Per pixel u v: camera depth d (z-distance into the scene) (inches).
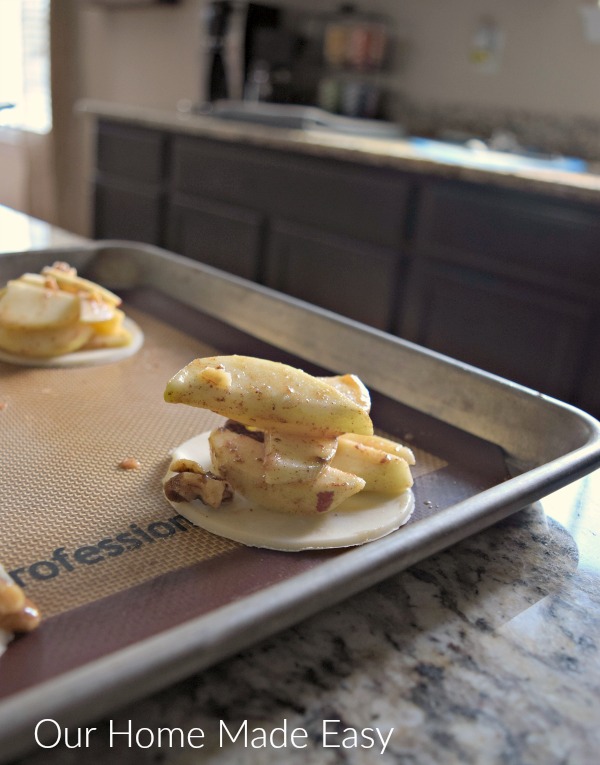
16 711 4.2
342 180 33.4
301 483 8.3
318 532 8.3
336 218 34.1
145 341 14.9
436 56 45.7
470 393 11.5
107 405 12.0
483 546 8.0
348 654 6.2
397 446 9.5
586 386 27.0
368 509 8.9
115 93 64.7
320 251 34.9
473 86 44.3
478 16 43.2
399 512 8.9
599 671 6.2
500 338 29.0
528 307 27.9
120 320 14.5
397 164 30.8
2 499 8.9
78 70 66.2
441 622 6.7
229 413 8.4
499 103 43.3
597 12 37.8
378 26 47.3
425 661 6.1
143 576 7.5
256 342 14.9
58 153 65.3
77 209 67.7
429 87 46.5
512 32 41.9
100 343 14.2
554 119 41.0
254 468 8.5
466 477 10.4
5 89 67.0
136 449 10.6
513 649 6.4
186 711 5.4
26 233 21.0
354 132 43.2
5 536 8.0
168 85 59.3
